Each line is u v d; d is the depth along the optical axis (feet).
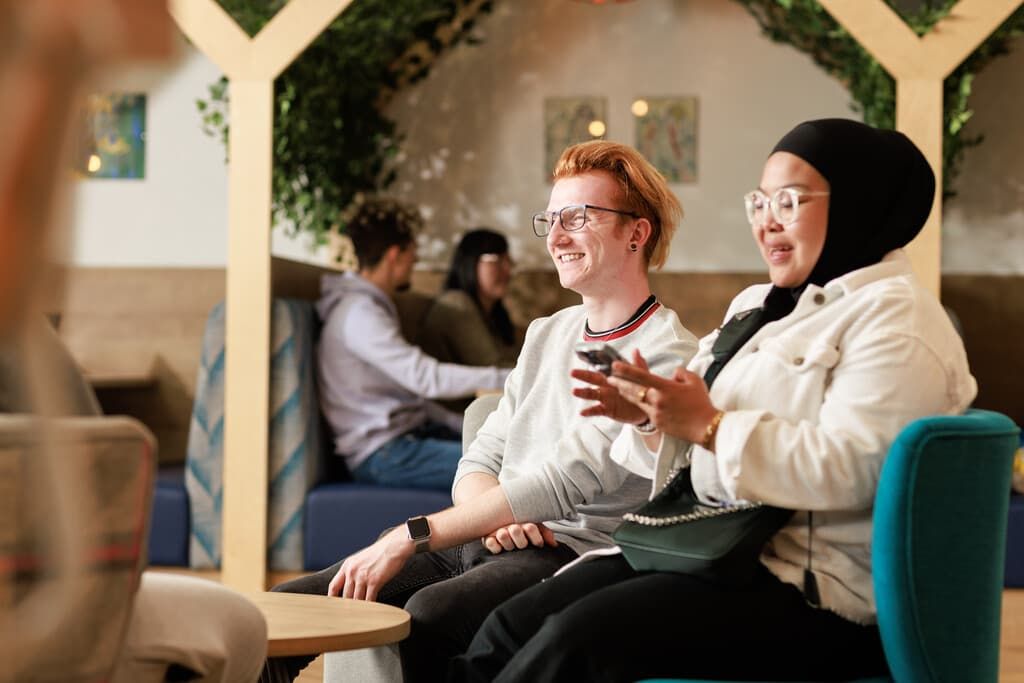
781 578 5.44
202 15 13.46
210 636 4.00
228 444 13.44
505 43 18.22
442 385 13.98
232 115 13.48
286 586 7.10
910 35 12.50
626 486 7.18
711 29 17.90
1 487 3.07
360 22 15.47
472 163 18.26
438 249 18.30
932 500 5.16
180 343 17.47
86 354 17.48
